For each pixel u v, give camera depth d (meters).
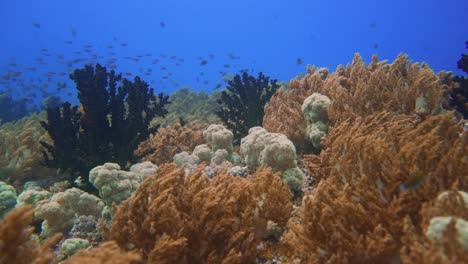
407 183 3.12
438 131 4.25
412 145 3.59
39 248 2.70
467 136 3.90
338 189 3.75
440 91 5.60
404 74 6.68
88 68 7.98
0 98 27.25
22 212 2.43
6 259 2.40
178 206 3.56
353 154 3.88
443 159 3.25
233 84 10.16
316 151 6.54
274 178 4.21
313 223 3.11
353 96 6.18
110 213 4.79
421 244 2.51
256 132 6.01
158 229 3.26
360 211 2.99
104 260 2.35
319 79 8.25
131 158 7.82
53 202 5.12
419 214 2.94
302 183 5.23
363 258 2.79
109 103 7.84
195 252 3.32
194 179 3.82
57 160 7.40
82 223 4.75
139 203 3.41
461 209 2.56
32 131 10.12
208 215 3.36
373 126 5.15
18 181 8.74
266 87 10.07
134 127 7.87
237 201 3.74
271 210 3.89
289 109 7.57
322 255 3.02
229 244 3.35
